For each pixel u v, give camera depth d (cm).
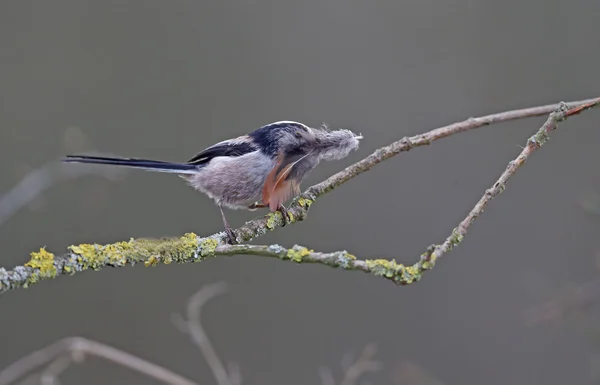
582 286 1047
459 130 698
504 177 573
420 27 1484
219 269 1299
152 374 793
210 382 1238
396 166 1361
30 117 1381
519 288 1277
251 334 1277
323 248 1313
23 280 488
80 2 1457
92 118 1408
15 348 1232
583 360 1196
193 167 725
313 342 1273
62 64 1426
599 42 1415
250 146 717
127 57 1443
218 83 1448
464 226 541
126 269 1286
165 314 1274
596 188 1317
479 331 1264
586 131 1345
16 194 1062
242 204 746
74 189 1274
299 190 688
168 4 1470
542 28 1437
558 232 1310
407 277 515
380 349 1262
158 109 1426
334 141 694
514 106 1412
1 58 1414
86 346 802
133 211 1299
